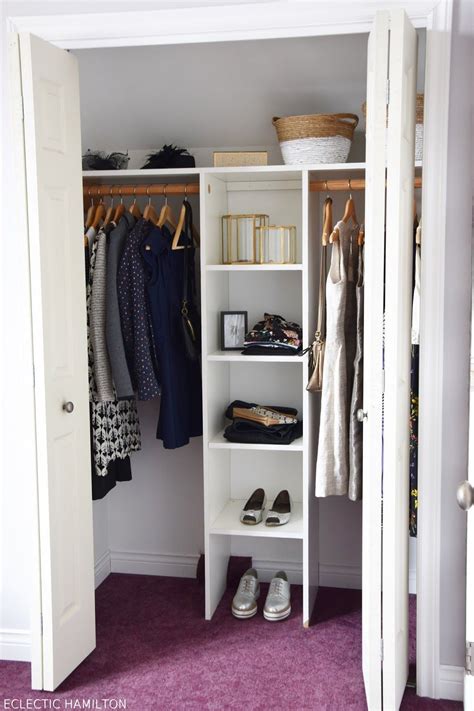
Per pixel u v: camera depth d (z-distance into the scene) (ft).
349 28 7.82
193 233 10.68
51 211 7.87
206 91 10.14
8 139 8.46
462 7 7.47
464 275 7.69
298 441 10.07
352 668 8.70
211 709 7.86
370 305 7.18
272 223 10.85
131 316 9.95
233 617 10.11
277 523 10.09
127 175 9.95
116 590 11.10
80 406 8.52
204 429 9.91
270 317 10.30
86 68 9.91
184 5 8.00
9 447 8.77
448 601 8.01
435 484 7.89
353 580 11.15
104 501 11.68
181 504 11.60
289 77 9.85
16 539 8.86
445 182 7.63
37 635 8.07
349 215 9.42
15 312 8.60
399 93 6.54
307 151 9.45
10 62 7.41
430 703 7.97
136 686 8.32
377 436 7.03
